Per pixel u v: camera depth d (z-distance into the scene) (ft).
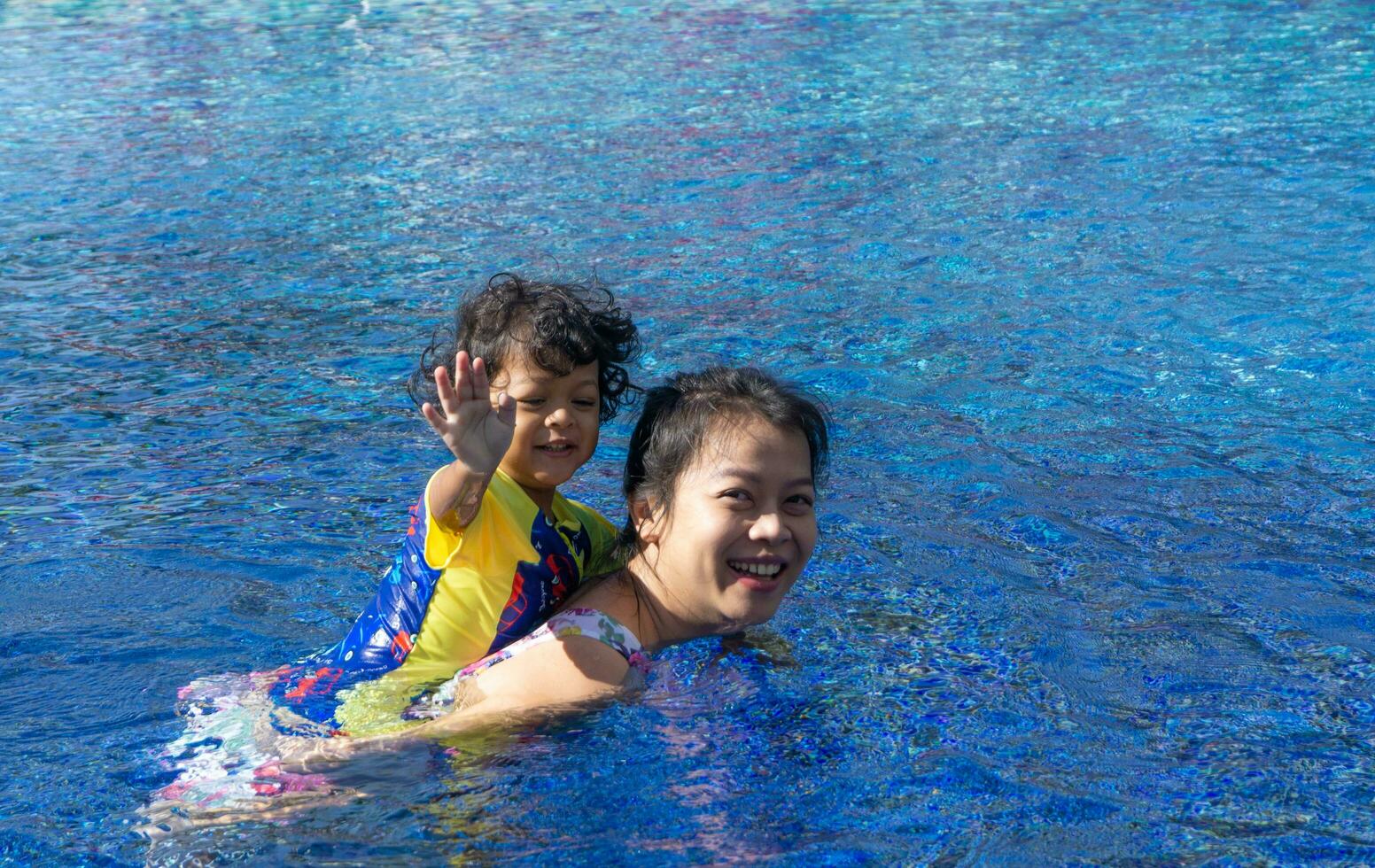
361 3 66.18
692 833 7.79
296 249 25.55
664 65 47.50
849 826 7.85
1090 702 9.49
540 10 62.85
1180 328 19.67
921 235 25.32
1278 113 35.35
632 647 9.64
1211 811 8.01
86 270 24.29
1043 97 39.09
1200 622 10.92
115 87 45.03
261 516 13.64
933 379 17.80
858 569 12.04
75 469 15.06
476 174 31.63
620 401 11.86
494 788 8.27
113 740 9.34
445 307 21.61
